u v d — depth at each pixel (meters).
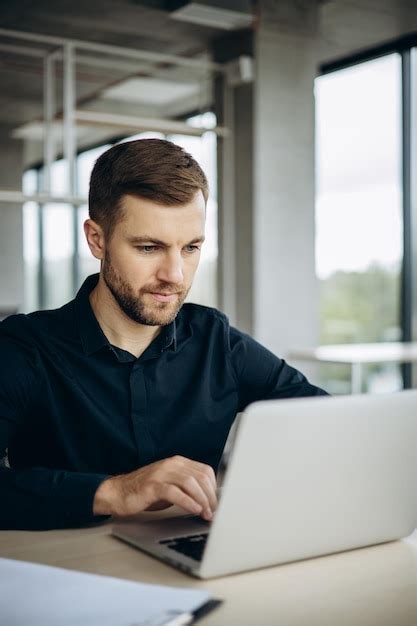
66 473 1.15
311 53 5.14
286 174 5.07
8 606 0.76
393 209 5.21
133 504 1.08
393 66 5.24
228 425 1.50
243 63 4.90
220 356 1.51
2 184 9.08
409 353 4.43
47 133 4.69
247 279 5.03
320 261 5.56
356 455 0.97
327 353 4.50
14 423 1.32
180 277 1.22
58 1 4.83
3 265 9.27
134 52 4.72
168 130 4.91
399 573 0.96
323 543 0.99
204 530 1.08
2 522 1.13
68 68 4.52
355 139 5.42
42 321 1.38
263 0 4.82
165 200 1.18
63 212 9.20
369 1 4.64
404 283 5.17
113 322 1.35
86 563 0.97
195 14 4.70
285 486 0.92
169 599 0.77
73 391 1.35
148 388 1.39
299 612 0.83
